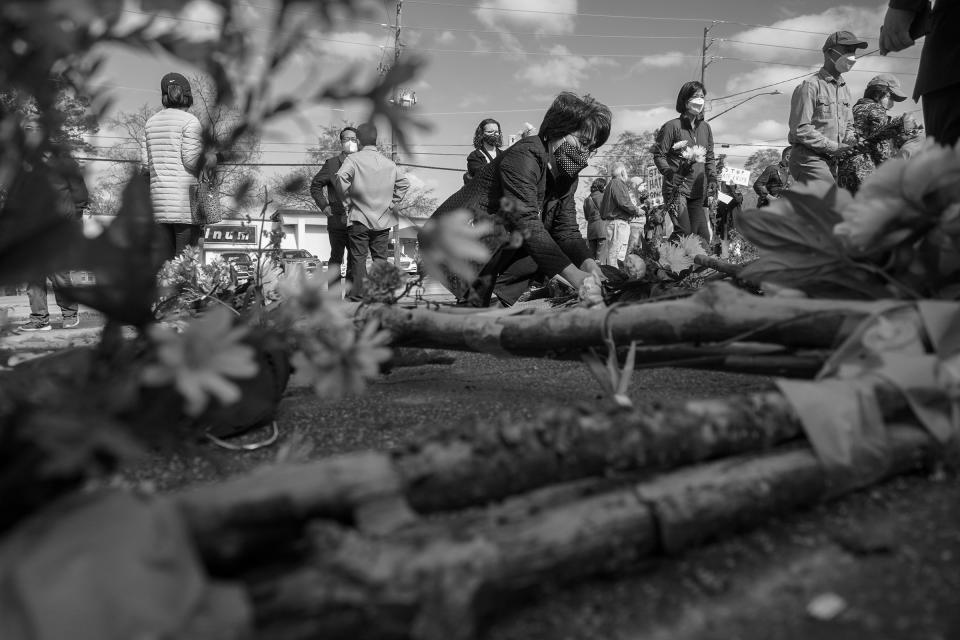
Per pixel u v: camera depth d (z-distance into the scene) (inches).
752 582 42.6
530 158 152.2
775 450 52.3
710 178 294.7
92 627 26.5
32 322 233.0
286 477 36.1
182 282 115.3
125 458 33.5
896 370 55.6
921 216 63.6
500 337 96.0
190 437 41.6
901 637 36.6
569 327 86.6
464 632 33.1
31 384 39.2
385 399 105.2
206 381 34.3
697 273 172.7
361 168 252.7
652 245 177.9
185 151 192.4
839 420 51.4
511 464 42.6
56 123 39.0
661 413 48.1
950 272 67.2
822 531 48.8
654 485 45.5
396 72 35.3
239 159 44.4
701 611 39.8
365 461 38.2
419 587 32.7
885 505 52.4
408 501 40.5
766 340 71.3
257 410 76.2
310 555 34.7
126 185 40.1
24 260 31.9
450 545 35.9
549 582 39.1
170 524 30.9
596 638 37.5
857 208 65.4
